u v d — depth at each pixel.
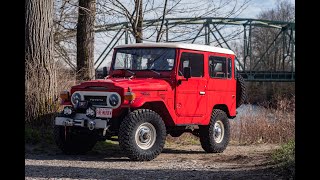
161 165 7.40
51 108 10.17
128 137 7.70
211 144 9.59
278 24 60.94
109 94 7.92
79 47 13.48
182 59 8.82
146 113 7.94
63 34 16.92
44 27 10.23
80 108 8.18
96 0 13.97
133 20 14.20
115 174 6.28
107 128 7.80
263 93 38.91
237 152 10.00
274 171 6.05
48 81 10.25
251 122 13.50
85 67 13.38
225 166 7.36
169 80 8.61
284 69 58.66
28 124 9.87
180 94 8.77
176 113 8.70
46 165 7.04
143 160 7.90
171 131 9.55
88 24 13.45
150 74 8.80
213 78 9.62
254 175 5.89
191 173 6.39
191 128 9.44
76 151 8.63
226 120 10.00
